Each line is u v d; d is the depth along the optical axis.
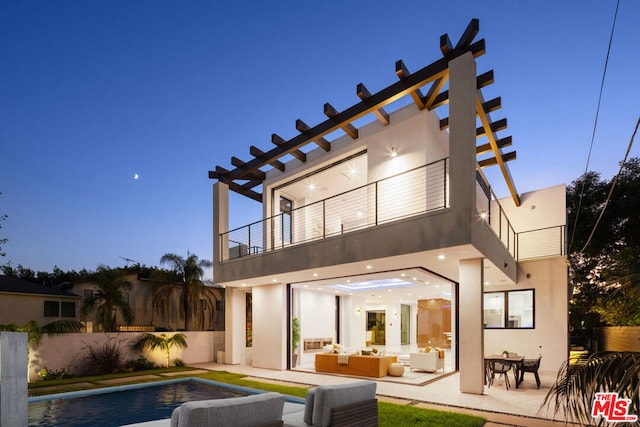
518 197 14.17
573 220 20.16
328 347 12.63
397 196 9.98
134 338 12.73
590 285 19.48
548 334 11.85
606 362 2.46
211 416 3.02
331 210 13.72
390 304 21.11
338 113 9.86
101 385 9.62
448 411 6.56
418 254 7.79
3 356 4.58
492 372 9.06
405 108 10.14
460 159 7.12
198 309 18.92
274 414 3.45
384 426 5.54
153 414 7.04
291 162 13.03
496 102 8.48
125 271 19.23
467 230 6.88
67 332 11.27
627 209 18.44
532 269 12.35
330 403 4.11
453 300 12.23
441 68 7.89
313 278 11.68
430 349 11.78
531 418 6.25
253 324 13.33
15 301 15.77
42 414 7.04
